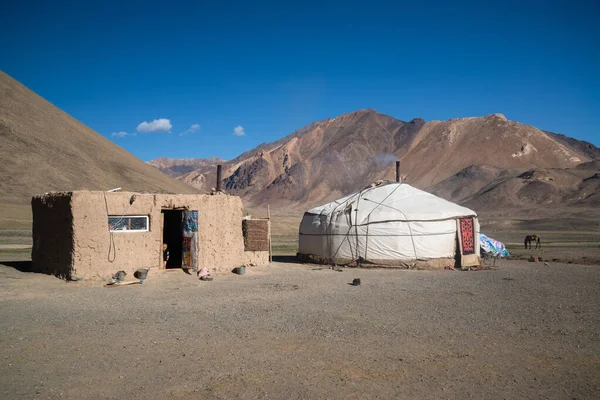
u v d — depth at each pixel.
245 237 18.95
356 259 20.16
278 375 6.44
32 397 5.57
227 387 5.99
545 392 6.04
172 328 8.79
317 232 21.52
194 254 15.77
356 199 21.70
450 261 20.38
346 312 10.45
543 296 12.86
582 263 23.06
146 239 14.95
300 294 12.80
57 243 14.47
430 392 5.96
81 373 6.38
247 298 12.07
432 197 21.92
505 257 26.28
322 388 6.02
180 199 15.70
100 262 13.99
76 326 8.78
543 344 8.11
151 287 13.47
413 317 10.03
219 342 7.92
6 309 10.12
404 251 19.80
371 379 6.36
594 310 10.98
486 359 7.27
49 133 75.38
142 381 6.14
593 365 7.08
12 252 24.58
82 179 66.38
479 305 11.48
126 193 14.66
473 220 21.36
